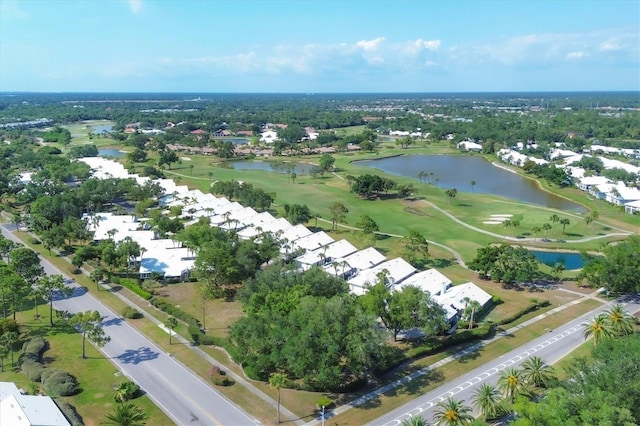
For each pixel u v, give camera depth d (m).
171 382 106.81
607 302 149.38
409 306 121.25
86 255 173.00
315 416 96.19
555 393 84.38
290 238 198.50
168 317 137.38
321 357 100.75
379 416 96.12
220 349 121.44
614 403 79.75
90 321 121.69
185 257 176.75
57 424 85.44
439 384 107.19
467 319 134.38
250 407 98.69
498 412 93.69
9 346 116.44
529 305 146.12
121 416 88.62
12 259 148.88
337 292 131.25
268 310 115.25
